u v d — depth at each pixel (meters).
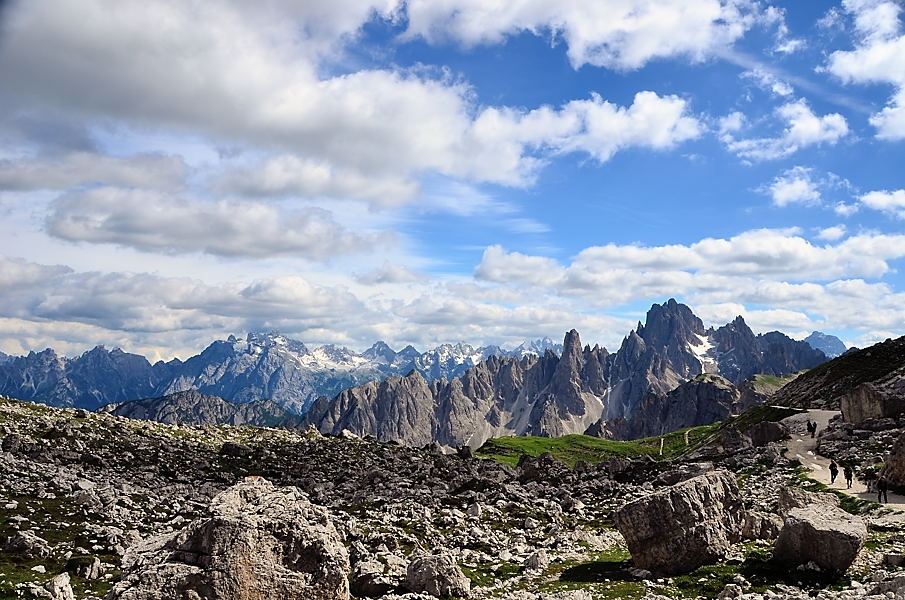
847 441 94.31
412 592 37.94
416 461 109.12
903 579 29.30
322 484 88.25
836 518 38.00
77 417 114.31
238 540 31.30
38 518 55.44
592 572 41.81
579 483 89.69
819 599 30.20
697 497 41.34
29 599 37.03
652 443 193.12
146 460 90.94
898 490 63.28
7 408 105.88
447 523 62.28
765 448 101.88
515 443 180.88
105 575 43.31
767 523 45.22
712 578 37.00
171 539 33.41
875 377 162.50
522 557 48.53
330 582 32.19
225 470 93.56
